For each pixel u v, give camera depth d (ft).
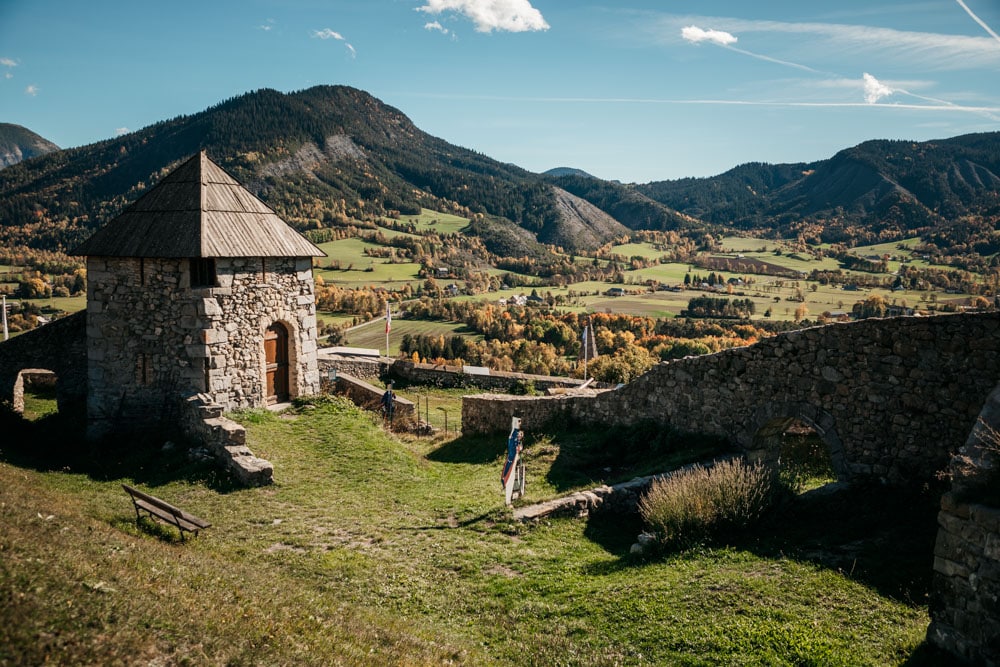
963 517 19.88
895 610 23.44
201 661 16.85
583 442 55.01
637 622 24.53
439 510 40.63
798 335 42.27
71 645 15.75
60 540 23.62
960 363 35.04
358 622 23.03
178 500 39.99
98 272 55.06
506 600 27.91
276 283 59.57
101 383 55.52
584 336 112.47
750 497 33.24
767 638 22.11
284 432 54.08
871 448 38.63
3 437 54.19
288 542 34.09
